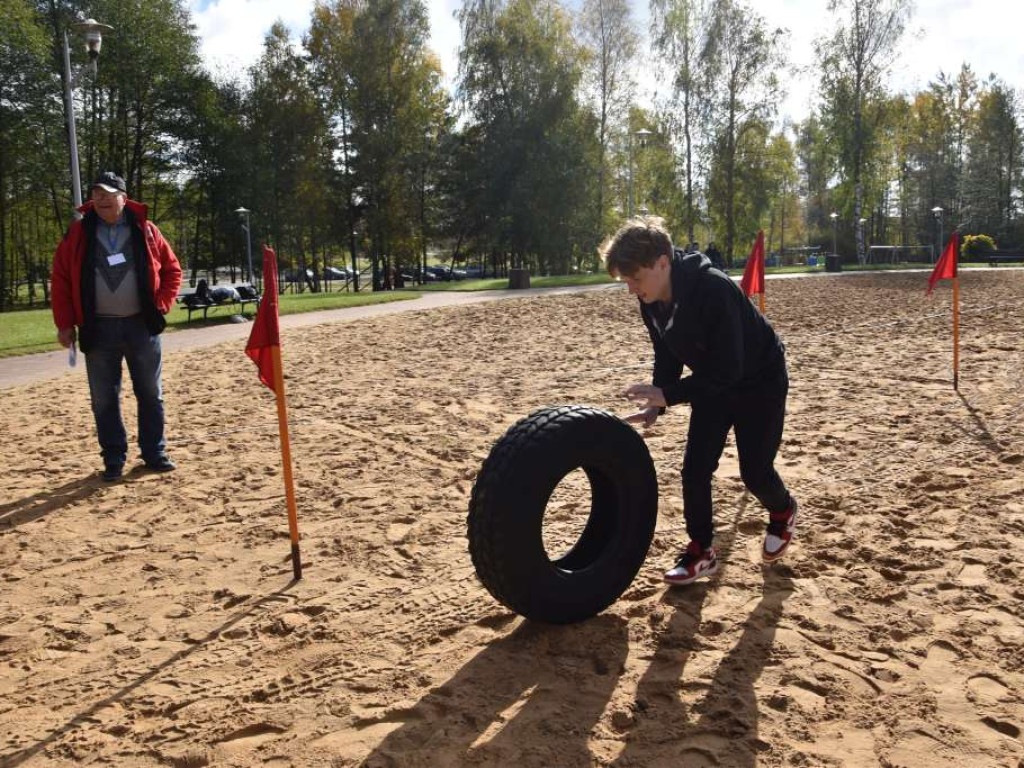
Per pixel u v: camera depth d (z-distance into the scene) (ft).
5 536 16.07
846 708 9.15
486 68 155.22
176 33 136.26
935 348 35.45
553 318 56.13
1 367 39.19
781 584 12.53
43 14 124.57
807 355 35.14
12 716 9.68
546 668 10.25
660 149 153.28
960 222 205.77
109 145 137.49
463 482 18.75
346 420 25.49
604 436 10.96
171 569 14.20
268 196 159.12
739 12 144.87
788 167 155.84
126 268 19.40
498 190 154.92
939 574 12.69
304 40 163.84
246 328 54.13
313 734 8.96
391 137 159.33
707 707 9.22
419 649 10.93
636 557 11.71
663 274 10.54
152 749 8.86
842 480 17.52
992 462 18.21
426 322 55.72
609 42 156.97
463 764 8.27
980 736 8.60
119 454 19.89
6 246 159.84
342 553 14.55
